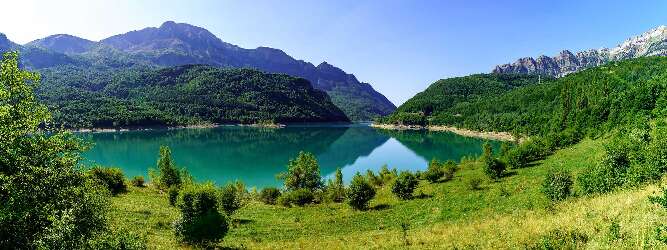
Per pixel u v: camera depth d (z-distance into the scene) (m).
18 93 19.56
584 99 160.12
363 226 47.34
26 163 18.45
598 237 18.42
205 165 125.19
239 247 36.75
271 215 55.50
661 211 18.42
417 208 55.25
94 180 22.20
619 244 16.56
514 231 25.17
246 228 46.38
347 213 56.53
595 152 67.75
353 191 58.78
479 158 97.56
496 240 24.34
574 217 24.12
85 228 19.69
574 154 75.94
